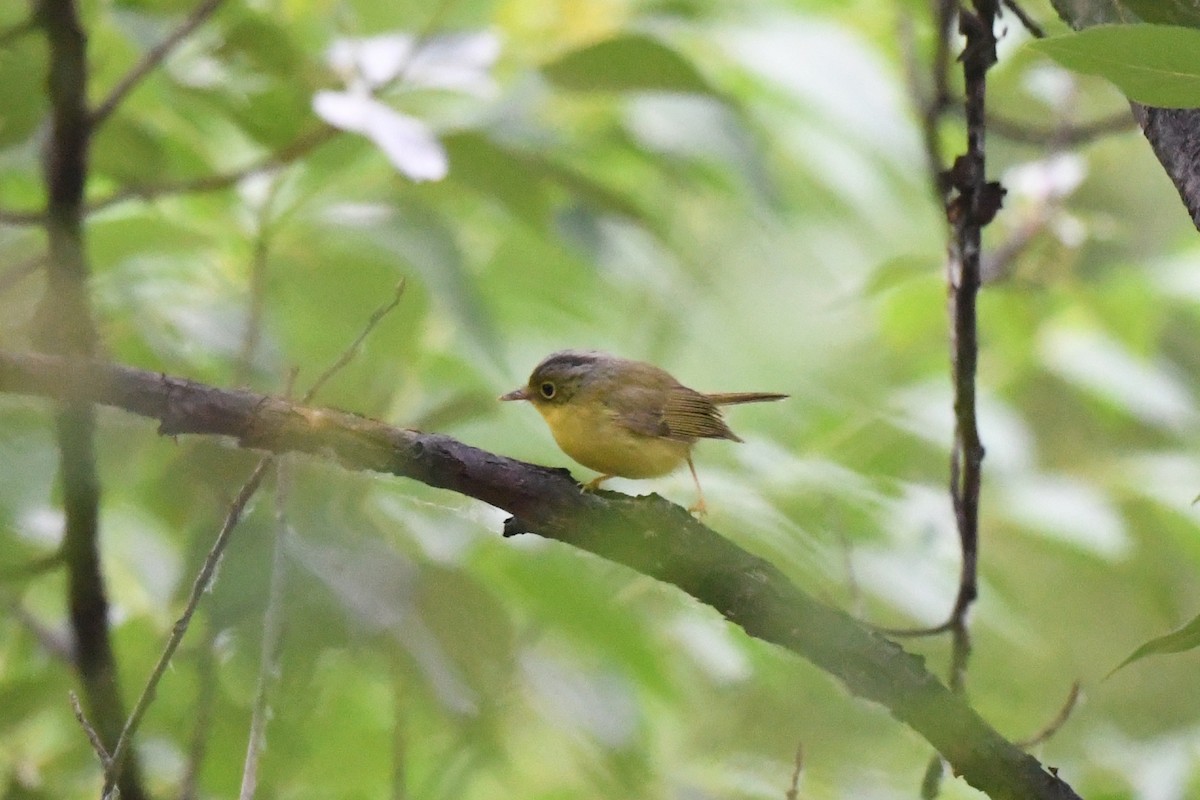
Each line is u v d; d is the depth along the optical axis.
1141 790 10.43
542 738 10.38
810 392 12.80
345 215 9.43
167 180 9.81
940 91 8.58
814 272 14.84
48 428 8.87
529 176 9.45
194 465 9.16
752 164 10.62
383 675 9.68
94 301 8.87
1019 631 10.84
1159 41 4.09
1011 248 11.91
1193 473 12.01
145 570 10.12
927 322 13.12
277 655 7.45
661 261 12.34
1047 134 10.04
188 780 7.93
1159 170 13.91
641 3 10.76
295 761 9.41
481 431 10.45
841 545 9.42
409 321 9.61
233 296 9.70
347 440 6.41
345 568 8.25
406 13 10.07
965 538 7.56
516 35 10.42
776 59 11.76
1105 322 12.47
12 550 9.22
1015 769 6.30
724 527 9.43
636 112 10.94
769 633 6.45
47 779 9.39
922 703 6.33
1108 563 11.52
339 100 8.13
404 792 8.39
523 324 11.89
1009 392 13.07
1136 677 12.66
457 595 8.66
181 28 8.83
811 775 10.66
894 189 12.83
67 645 9.11
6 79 8.70
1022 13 7.14
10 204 10.53
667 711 11.21
